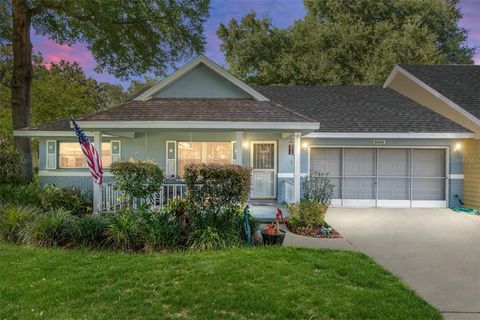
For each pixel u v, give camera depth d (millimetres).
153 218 7000
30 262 5434
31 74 13320
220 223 6902
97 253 6027
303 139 12195
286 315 3805
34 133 11875
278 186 12094
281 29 26781
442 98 12602
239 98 10938
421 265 5824
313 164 12508
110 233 6602
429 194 12398
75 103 23750
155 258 5668
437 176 12383
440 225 9211
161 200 8828
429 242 7383
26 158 12961
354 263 5609
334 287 4555
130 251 6332
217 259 5570
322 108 13594
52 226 6723
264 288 4465
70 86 25219
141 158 12172
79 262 5465
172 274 4906
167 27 14578
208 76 10984
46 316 3715
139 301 4098
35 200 9312
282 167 12125
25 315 3738
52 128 12094
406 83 15445
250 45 26703
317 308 3963
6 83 26016
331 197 12320
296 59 25062
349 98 14641
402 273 5410
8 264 5344
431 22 26812
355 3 26953
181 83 10969
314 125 8883
